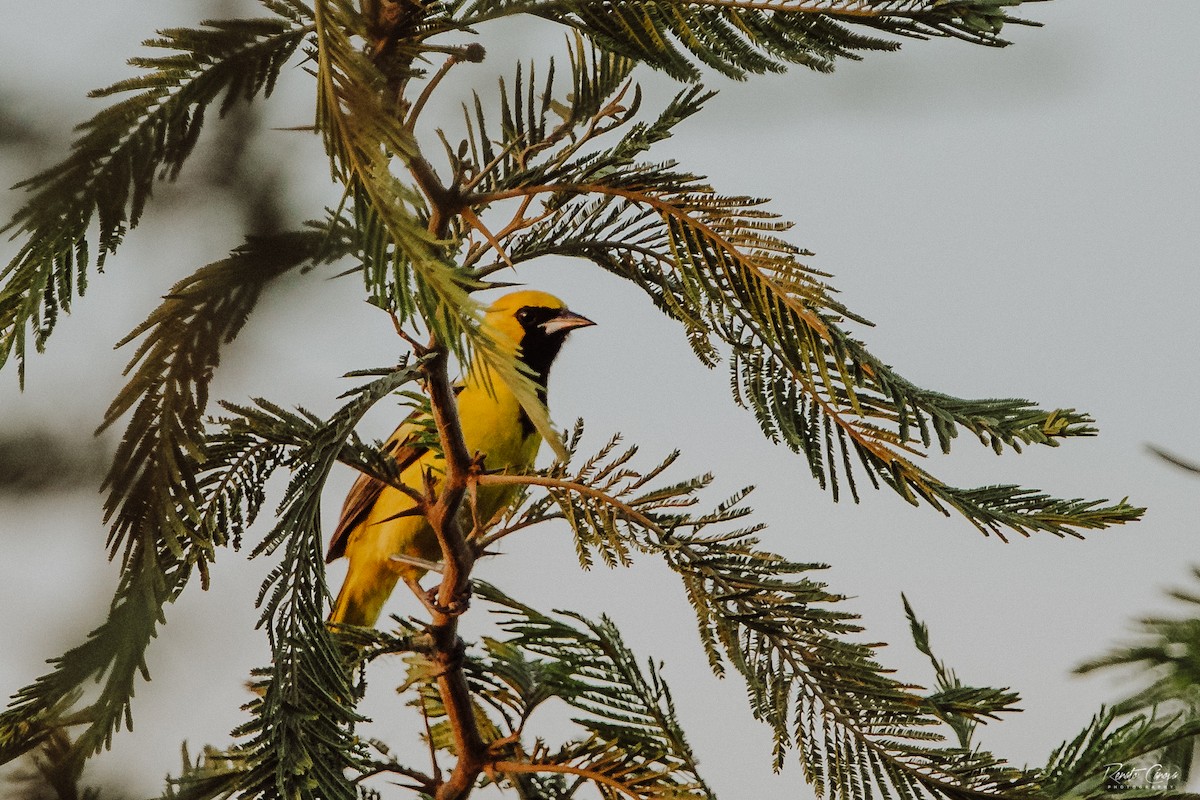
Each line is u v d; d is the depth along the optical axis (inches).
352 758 152.1
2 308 160.9
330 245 121.6
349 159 132.9
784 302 188.4
